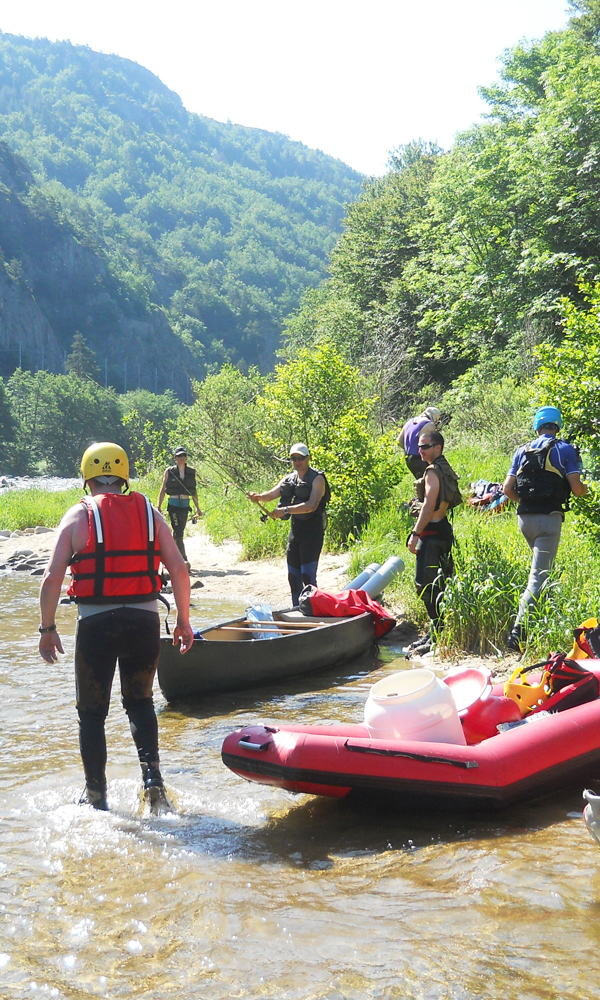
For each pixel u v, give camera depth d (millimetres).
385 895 3027
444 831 3633
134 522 3941
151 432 22688
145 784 3896
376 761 3688
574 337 8164
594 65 22906
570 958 2566
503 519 10266
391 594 8602
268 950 2682
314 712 5410
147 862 3338
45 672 6512
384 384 21391
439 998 2398
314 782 3693
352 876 3201
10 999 2451
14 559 13781
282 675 6203
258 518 13672
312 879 3180
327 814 3857
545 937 2689
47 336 175375
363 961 2600
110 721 5316
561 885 3031
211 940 2752
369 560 9414
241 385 17938
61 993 2480
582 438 7562
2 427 100438
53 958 2664
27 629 8234
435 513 6824
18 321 169125
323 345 14711
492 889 3025
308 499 7754
